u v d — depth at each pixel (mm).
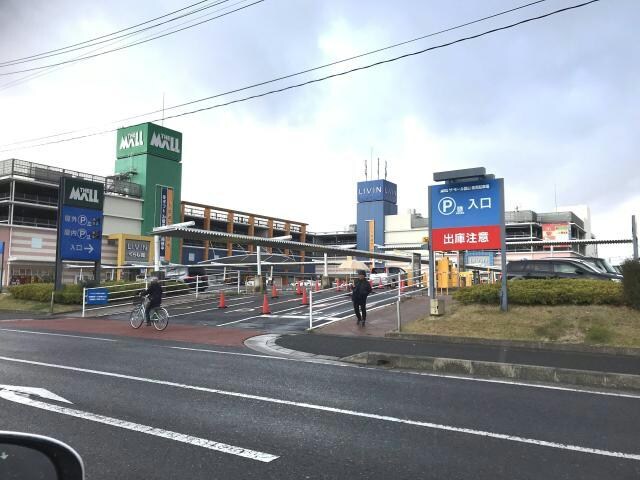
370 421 5855
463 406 6582
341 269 33250
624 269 13305
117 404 6496
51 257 53594
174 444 5000
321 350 11516
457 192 15188
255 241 25641
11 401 6566
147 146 64438
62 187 24094
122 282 28188
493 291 14727
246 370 8984
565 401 6922
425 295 22047
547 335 12164
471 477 4223
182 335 14438
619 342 11250
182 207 76062
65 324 17750
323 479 4176
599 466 4488
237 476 4223
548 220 80688
